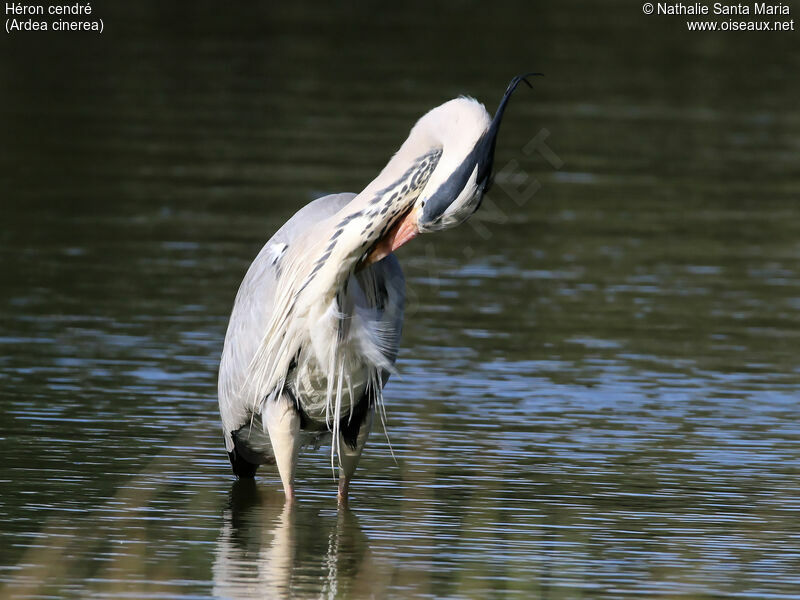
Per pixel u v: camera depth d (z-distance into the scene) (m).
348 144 24.52
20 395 11.72
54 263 16.64
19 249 17.25
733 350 13.96
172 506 9.35
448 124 8.64
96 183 21.28
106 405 11.59
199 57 34.12
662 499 9.67
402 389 12.34
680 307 15.66
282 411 9.23
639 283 16.73
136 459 10.32
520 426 11.37
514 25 41.28
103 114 27.09
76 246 17.55
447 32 39.19
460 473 10.21
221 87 30.41
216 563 8.13
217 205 20.08
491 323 14.79
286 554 8.36
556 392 12.38
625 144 26.02
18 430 10.80
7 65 31.98
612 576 8.08
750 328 14.85
